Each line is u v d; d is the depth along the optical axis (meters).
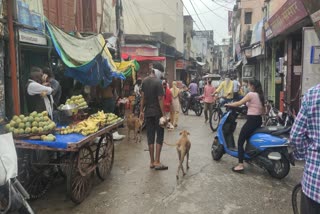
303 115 2.54
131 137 10.20
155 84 6.61
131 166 6.95
